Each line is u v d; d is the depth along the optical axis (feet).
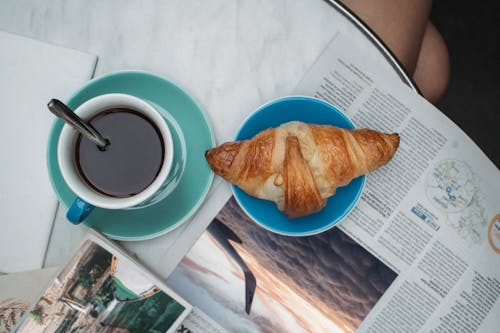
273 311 1.86
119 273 1.75
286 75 1.85
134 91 1.76
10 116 1.81
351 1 2.13
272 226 1.79
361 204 1.89
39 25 1.85
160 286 1.76
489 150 2.64
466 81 2.65
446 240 1.88
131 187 1.71
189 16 1.86
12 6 1.85
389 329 1.87
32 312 1.73
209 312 1.86
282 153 1.70
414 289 1.88
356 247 1.88
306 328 1.86
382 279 1.88
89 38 1.85
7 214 1.80
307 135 1.72
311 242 1.88
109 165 1.70
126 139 1.70
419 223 1.88
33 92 1.81
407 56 2.14
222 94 1.85
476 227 1.89
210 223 1.86
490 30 2.64
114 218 1.77
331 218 1.80
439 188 1.89
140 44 1.85
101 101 1.59
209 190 1.87
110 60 1.85
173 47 1.85
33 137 1.81
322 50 1.85
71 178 1.55
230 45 1.85
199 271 1.86
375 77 1.86
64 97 1.81
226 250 1.86
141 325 1.76
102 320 1.75
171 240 1.86
